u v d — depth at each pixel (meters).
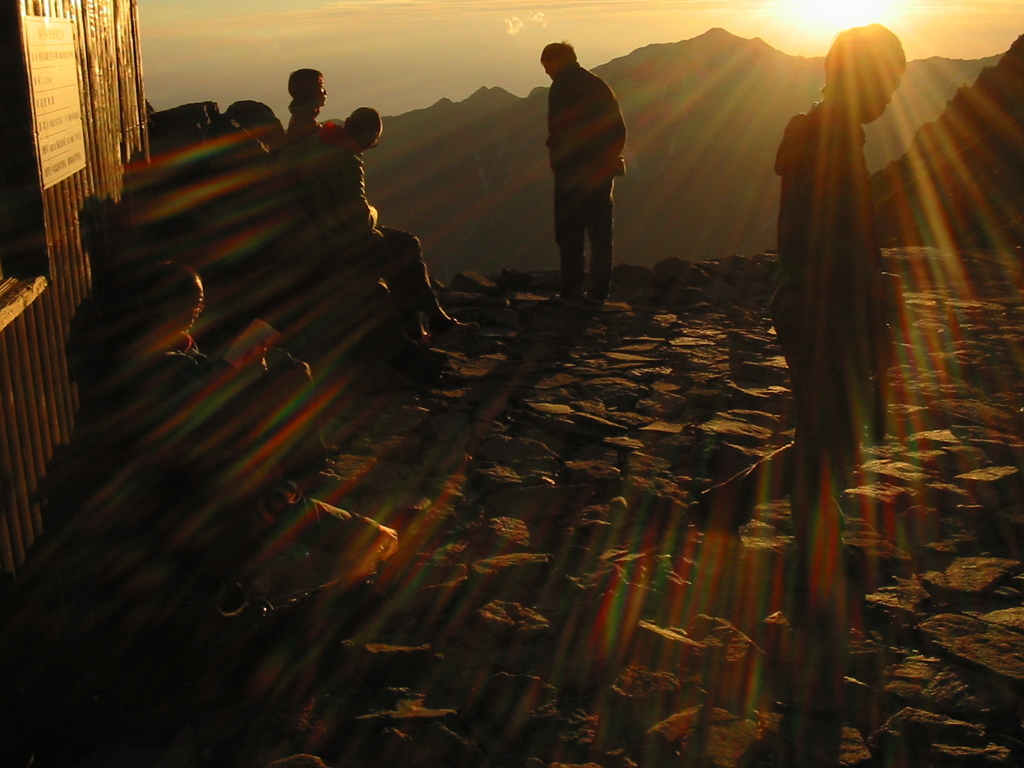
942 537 4.14
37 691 2.62
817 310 3.60
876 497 4.49
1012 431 5.37
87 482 3.13
